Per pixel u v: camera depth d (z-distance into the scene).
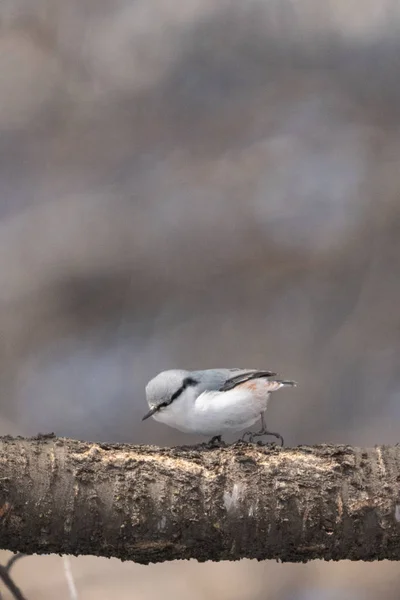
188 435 12.38
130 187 14.81
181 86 15.70
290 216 14.42
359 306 13.62
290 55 15.88
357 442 12.12
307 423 12.38
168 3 16.25
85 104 15.44
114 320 13.79
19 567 9.81
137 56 15.85
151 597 10.10
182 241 14.32
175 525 4.93
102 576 10.13
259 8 16.14
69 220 14.38
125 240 14.30
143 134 15.34
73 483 4.90
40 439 5.09
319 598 10.24
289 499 4.96
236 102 15.52
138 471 4.99
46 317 13.64
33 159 14.94
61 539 4.91
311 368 13.08
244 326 13.64
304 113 15.37
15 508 4.84
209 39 15.98
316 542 4.99
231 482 5.00
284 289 13.94
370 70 15.62
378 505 4.96
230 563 10.71
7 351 13.23
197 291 13.97
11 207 14.53
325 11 16.06
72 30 15.85
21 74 15.34
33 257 14.02
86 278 13.95
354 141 15.01
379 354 13.13
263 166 14.88
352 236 14.16
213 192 14.73
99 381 13.03
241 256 14.22
